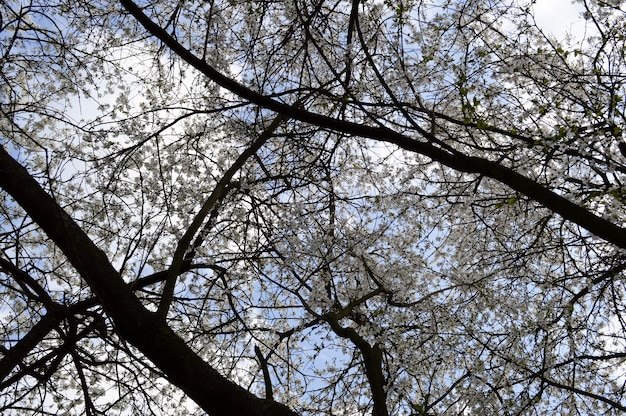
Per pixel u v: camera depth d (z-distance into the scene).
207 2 5.89
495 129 4.77
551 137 4.54
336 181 7.42
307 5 6.00
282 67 6.53
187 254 6.33
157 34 4.07
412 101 6.24
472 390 5.77
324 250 6.24
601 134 4.41
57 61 7.30
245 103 4.55
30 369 4.38
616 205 4.28
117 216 6.88
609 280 6.17
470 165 4.18
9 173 3.47
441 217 7.31
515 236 7.06
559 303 6.52
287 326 6.92
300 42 6.46
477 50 5.33
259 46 6.52
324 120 4.18
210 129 6.43
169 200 6.34
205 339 6.90
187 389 3.09
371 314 6.03
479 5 5.71
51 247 7.32
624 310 6.28
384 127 4.23
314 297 5.79
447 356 6.12
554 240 6.67
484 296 6.14
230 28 6.30
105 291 3.22
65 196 6.75
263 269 6.46
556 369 6.24
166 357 3.10
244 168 6.57
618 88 5.08
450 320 6.24
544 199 4.09
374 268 6.75
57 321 4.80
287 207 6.27
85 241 3.37
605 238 4.00
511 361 5.87
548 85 5.51
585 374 6.66
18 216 6.78
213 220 6.10
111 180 5.79
